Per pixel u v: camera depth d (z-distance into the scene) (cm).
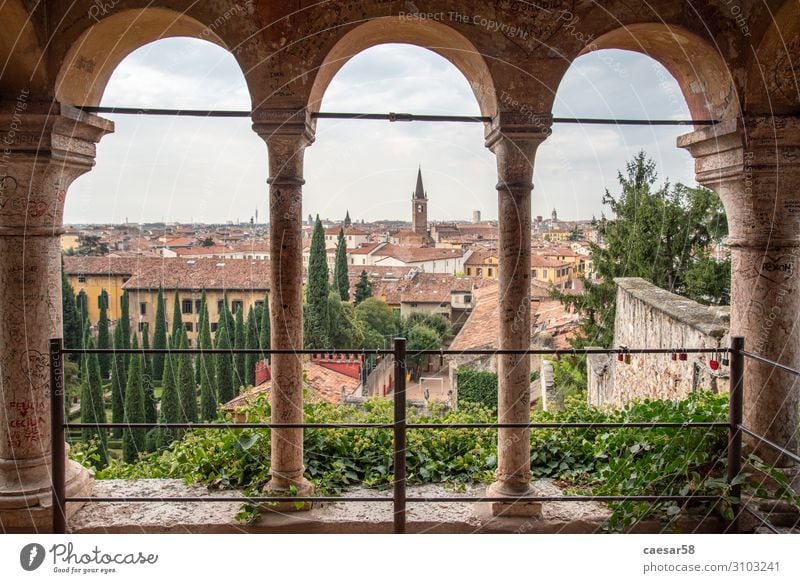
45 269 530
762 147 525
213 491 569
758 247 538
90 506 543
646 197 1769
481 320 1348
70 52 505
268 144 520
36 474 529
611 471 556
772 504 515
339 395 1170
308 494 540
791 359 542
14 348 523
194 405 1508
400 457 454
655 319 1093
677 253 1780
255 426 443
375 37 565
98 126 547
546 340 1639
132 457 1535
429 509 539
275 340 531
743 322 548
